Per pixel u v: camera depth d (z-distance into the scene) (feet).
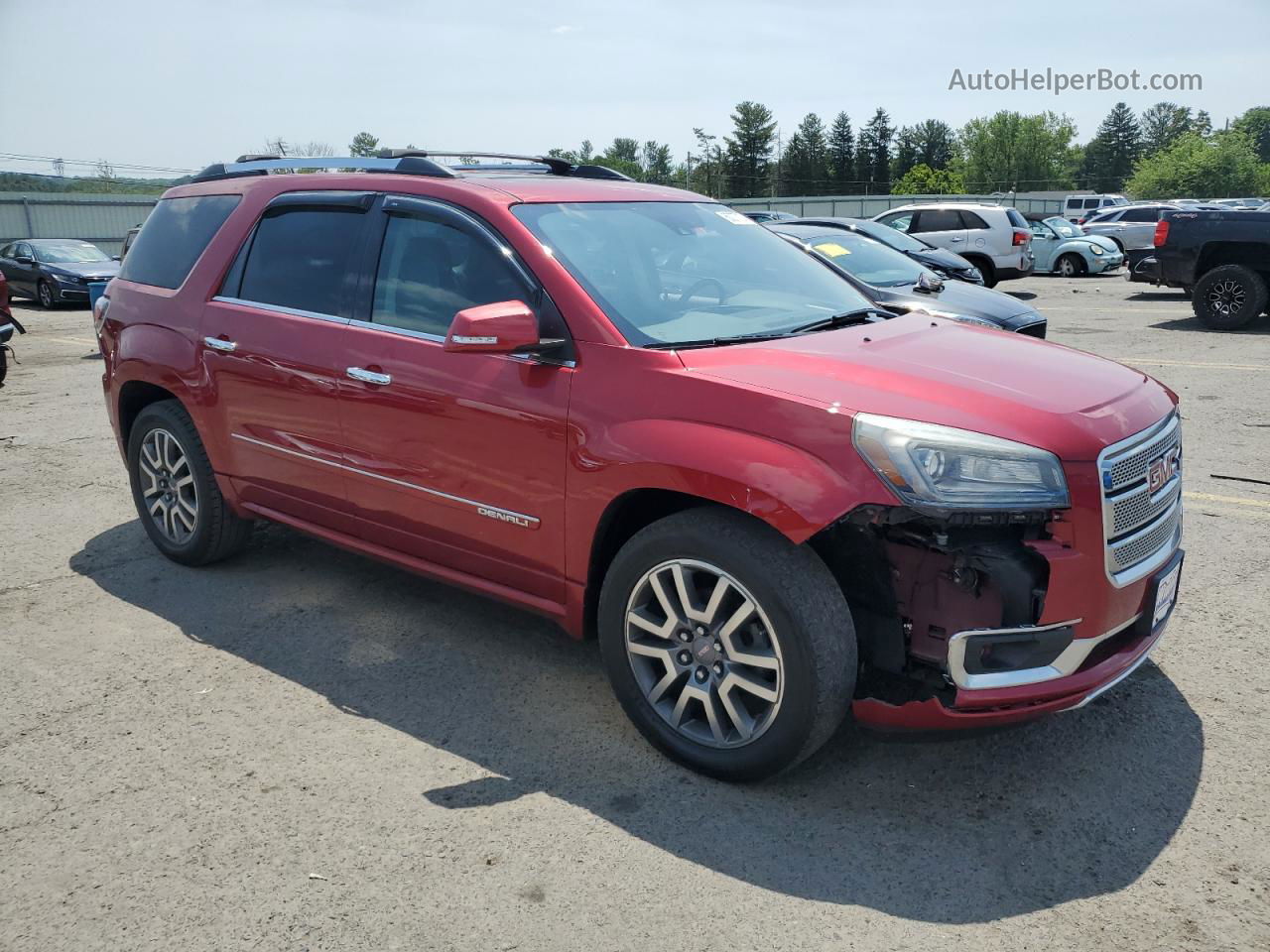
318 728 11.55
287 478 14.21
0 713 11.94
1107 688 9.82
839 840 9.41
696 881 8.87
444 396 11.83
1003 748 10.93
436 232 12.53
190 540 16.10
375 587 15.70
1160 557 10.30
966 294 28.76
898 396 9.57
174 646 13.73
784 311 12.46
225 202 15.57
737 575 9.66
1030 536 9.31
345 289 13.33
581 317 11.02
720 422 9.79
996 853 9.20
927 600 9.77
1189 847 9.22
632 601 10.62
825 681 9.43
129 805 10.07
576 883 8.86
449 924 8.37
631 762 10.78
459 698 12.21
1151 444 10.02
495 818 9.80
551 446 10.96
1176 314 49.24
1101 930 8.20
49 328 56.39
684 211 13.93
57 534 18.58
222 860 9.23
